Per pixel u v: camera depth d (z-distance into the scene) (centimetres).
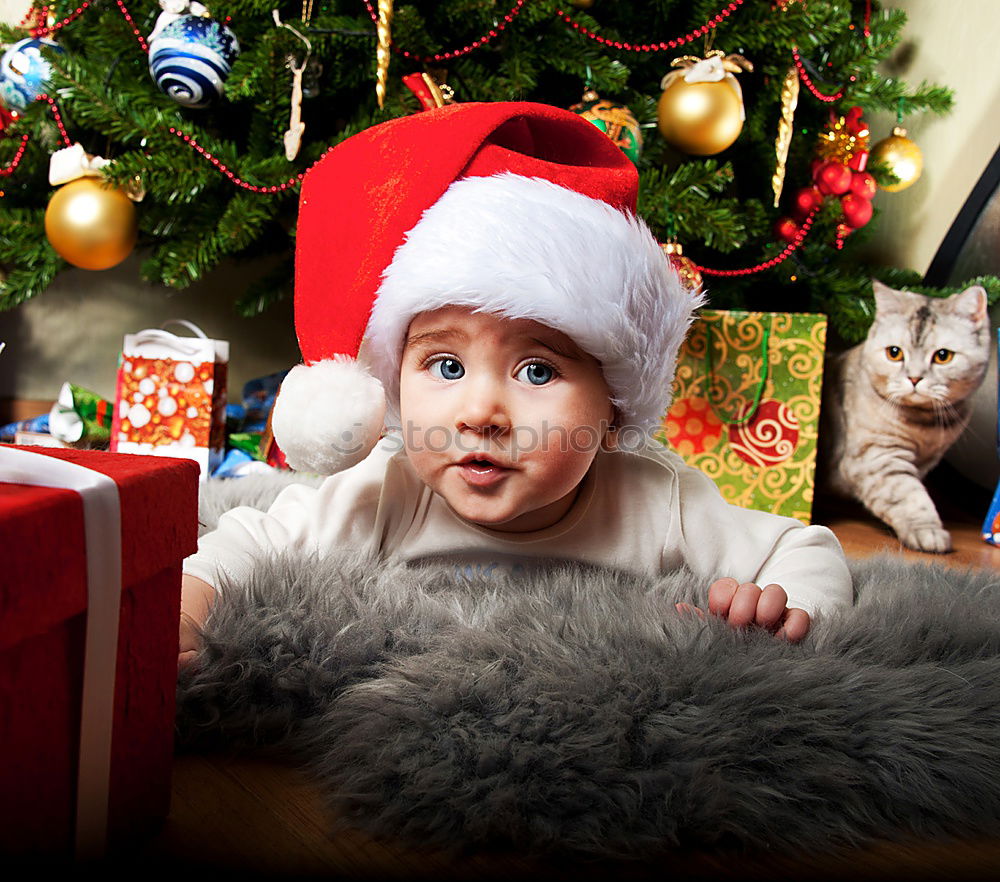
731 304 171
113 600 43
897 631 73
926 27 186
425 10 151
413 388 77
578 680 60
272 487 128
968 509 173
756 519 93
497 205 74
